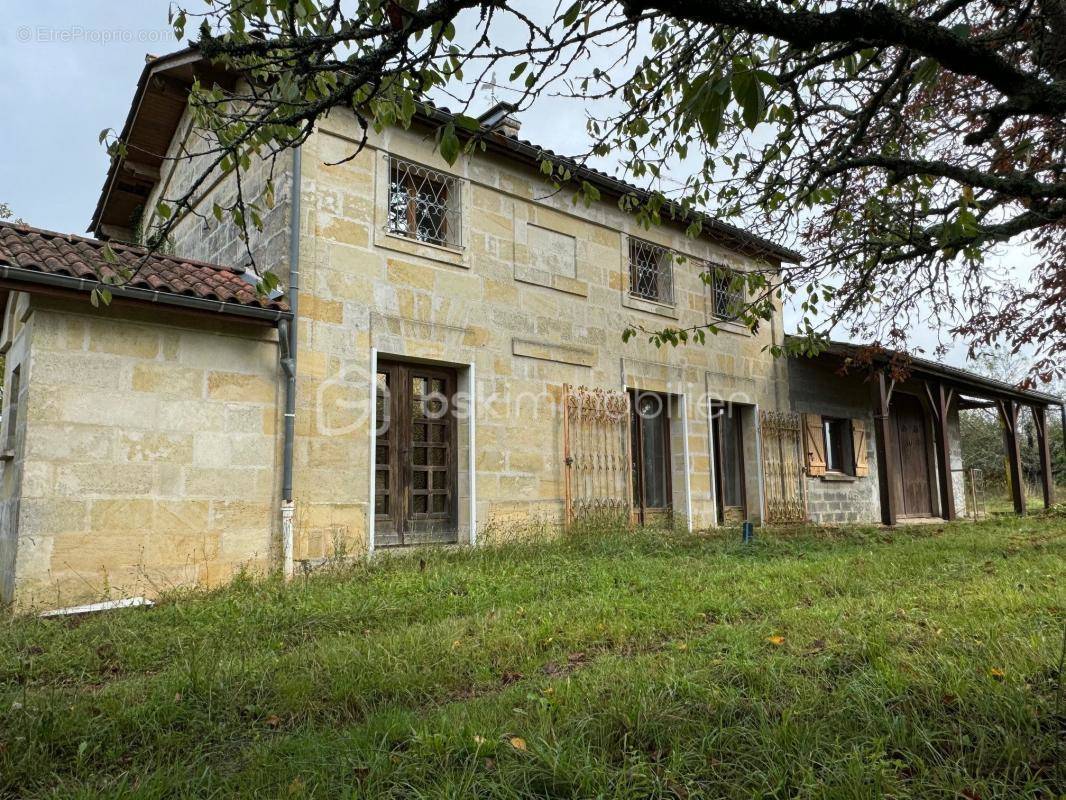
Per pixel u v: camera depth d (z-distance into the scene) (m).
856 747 2.42
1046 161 4.09
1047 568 6.09
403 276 7.86
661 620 4.55
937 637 3.64
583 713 2.86
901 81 3.85
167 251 9.93
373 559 6.93
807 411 12.91
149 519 6.03
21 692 3.55
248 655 4.12
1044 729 2.61
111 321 6.01
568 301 9.49
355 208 7.57
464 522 8.12
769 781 2.31
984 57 2.13
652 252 10.95
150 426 6.12
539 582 6.08
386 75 2.38
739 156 4.18
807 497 12.47
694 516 10.59
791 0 2.36
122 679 3.90
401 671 3.63
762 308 5.43
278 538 6.67
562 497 9.05
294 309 6.86
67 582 5.59
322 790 2.37
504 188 8.92
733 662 3.39
